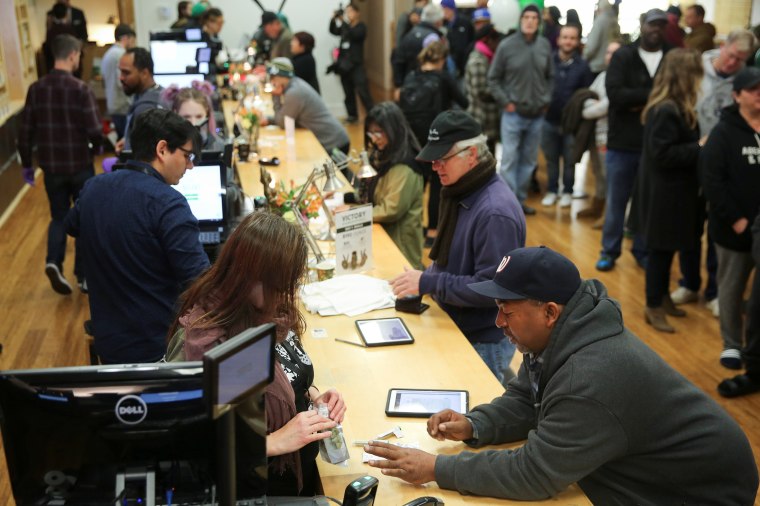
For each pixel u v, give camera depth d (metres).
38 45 9.36
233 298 1.73
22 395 1.37
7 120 6.65
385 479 1.97
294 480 1.99
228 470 1.31
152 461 1.42
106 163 4.39
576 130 6.24
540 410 1.92
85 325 2.97
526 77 6.19
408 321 2.87
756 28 6.02
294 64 8.73
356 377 2.46
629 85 5.13
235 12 10.23
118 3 9.77
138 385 1.38
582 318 1.82
